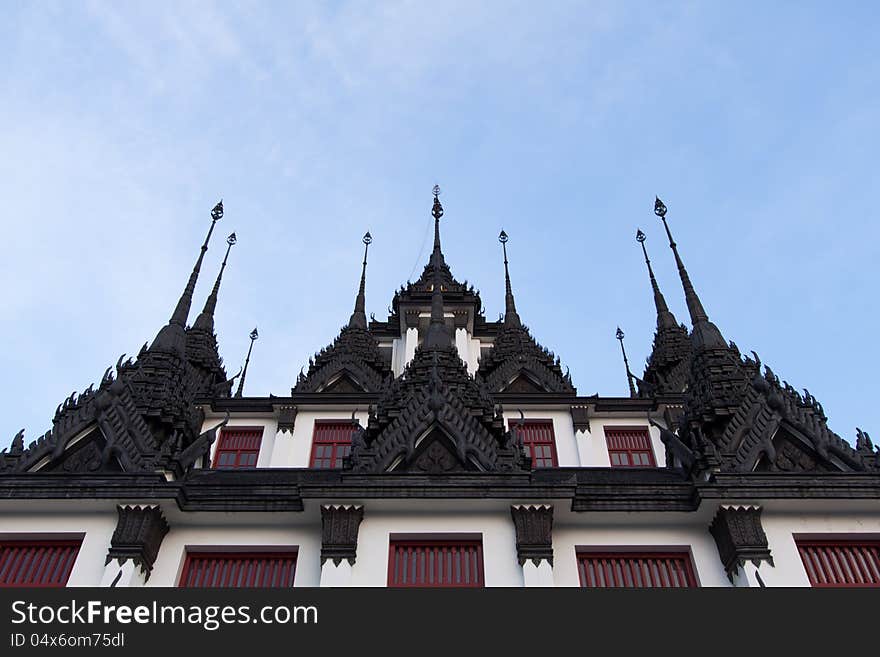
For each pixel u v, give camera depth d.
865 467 17.28
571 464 24.41
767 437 18.25
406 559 16.00
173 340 23.81
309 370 29.53
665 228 27.61
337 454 24.94
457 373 21.91
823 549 16.33
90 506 16.52
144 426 19.59
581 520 16.72
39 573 15.90
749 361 22.09
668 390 27.70
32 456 17.92
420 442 17.92
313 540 16.59
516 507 16.22
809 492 16.27
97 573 15.52
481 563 15.86
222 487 16.91
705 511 16.50
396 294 35.47
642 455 25.36
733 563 15.77
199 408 26.09
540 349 30.61
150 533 16.08
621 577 16.30
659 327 31.88
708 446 17.66
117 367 21.97
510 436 18.94
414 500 16.16
